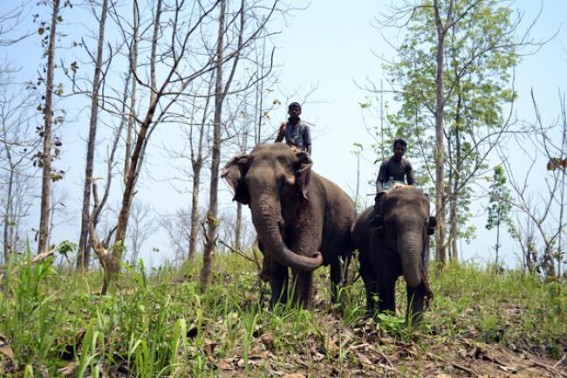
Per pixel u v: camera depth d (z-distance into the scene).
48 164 13.36
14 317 4.79
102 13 14.84
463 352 6.77
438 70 15.47
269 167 7.79
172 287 7.79
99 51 14.79
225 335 5.80
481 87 21.94
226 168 7.98
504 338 7.34
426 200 8.54
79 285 6.65
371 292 8.98
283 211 7.93
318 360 5.70
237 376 5.11
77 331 5.07
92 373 4.12
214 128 13.12
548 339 7.52
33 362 4.45
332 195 9.49
